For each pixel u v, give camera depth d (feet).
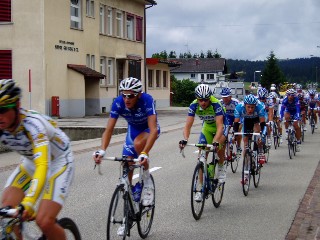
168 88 161.99
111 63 121.80
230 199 28.17
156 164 41.04
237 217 23.95
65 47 99.19
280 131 56.03
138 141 20.27
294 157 46.55
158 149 51.72
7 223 12.17
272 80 303.48
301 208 25.77
